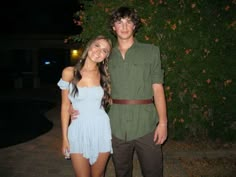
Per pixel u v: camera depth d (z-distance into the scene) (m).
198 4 5.41
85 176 2.99
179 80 5.50
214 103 5.60
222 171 4.54
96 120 2.96
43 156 5.20
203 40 5.34
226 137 5.75
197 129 5.86
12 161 4.95
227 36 5.37
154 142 3.10
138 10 5.27
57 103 13.03
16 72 20.45
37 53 20.25
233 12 5.43
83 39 5.48
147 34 5.25
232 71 5.46
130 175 3.34
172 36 5.35
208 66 5.41
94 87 2.97
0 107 12.46
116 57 3.04
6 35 19.97
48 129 8.21
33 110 11.65
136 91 3.03
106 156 3.04
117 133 3.10
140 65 3.00
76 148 2.95
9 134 7.78
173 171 4.56
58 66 23.30
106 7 5.26
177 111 5.61
